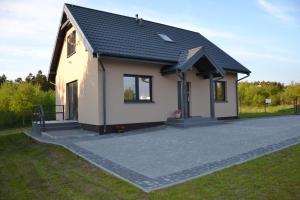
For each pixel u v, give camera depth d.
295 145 7.79
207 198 4.55
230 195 4.61
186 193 4.79
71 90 16.22
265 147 7.87
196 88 16.12
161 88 14.52
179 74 13.80
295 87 37.72
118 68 13.00
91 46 11.73
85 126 13.71
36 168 7.57
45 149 9.56
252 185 4.96
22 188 6.18
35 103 23.14
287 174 5.41
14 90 23.89
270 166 5.95
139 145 9.12
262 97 37.97
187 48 16.36
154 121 14.15
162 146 8.82
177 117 14.52
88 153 8.12
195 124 13.86
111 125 12.67
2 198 5.75
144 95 14.04
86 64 13.62
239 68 17.86
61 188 5.75
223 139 9.63
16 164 8.41
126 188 5.21
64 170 6.93
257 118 18.08
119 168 6.50
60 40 16.92
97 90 12.42
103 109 12.47
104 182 5.68
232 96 18.19
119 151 8.29
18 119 24.20
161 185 5.23
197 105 16.14
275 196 4.50
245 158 6.77
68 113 16.67
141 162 6.95
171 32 18.00
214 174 5.64
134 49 13.37
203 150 8.00
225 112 17.70
